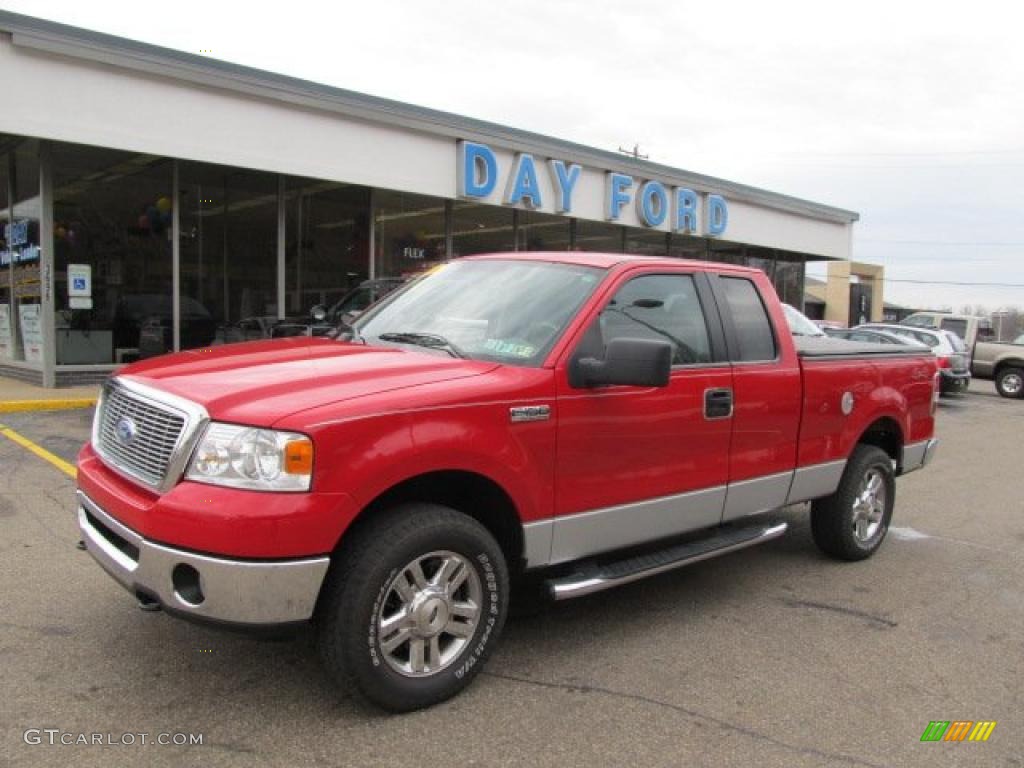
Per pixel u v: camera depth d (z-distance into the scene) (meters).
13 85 10.62
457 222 17.58
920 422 6.30
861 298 40.28
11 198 13.35
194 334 13.90
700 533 4.76
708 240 23.42
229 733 3.20
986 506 7.86
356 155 14.30
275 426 3.02
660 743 3.30
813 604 4.97
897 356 6.07
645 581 5.29
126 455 3.45
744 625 4.59
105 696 3.44
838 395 5.36
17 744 3.07
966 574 5.69
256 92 12.79
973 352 21.00
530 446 3.65
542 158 17.48
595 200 18.81
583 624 4.50
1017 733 3.52
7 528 5.60
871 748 3.35
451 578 3.49
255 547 2.95
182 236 13.68
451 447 3.36
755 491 4.82
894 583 5.43
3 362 13.88
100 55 11.17
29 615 4.20
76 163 12.44
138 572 3.16
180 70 11.92
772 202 24.22
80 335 12.66
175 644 3.92
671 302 4.50
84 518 3.73
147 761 2.99
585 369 3.81
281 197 14.84
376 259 16.30
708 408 4.43
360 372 3.51
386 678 3.29
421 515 3.38
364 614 3.20
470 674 3.57
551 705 3.56
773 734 3.42
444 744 3.20
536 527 3.73
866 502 5.81
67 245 12.44
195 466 3.07
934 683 3.97
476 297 4.41
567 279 4.27
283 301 14.98
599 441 3.91
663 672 3.94
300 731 3.23
